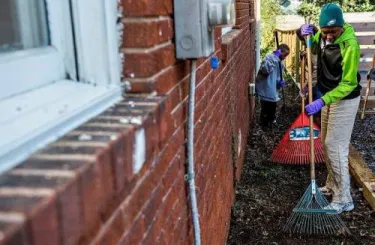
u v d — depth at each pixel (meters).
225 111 3.11
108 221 0.86
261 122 7.18
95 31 1.12
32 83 0.97
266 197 4.53
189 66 1.62
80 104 0.99
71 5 1.10
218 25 1.42
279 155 5.31
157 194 1.23
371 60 7.62
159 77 1.24
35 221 0.58
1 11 0.91
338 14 3.71
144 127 1.01
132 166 0.94
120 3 1.17
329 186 4.41
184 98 1.57
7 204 0.60
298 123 5.15
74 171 0.70
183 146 1.57
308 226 3.81
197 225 1.62
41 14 1.04
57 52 1.08
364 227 3.88
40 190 0.64
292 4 16.81
